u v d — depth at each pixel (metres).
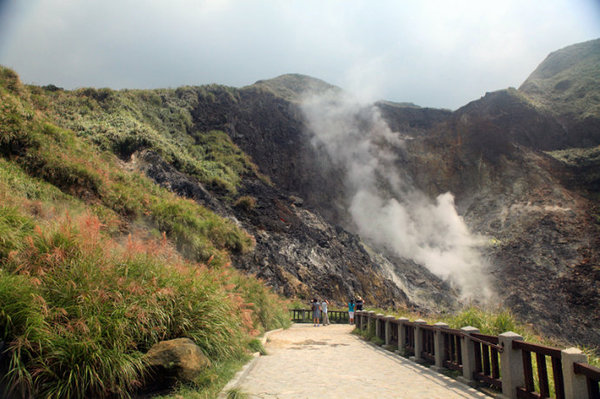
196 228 19.69
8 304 4.48
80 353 4.51
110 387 4.57
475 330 6.54
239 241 25.86
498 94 66.69
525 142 60.53
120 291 5.64
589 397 3.91
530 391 4.97
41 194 12.35
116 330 4.97
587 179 52.53
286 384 6.13
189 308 6.58
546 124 63.00
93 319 4.89
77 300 5.07
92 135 28.92
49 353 4.36
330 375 6.92
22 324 4.40
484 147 60.62
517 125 61.97
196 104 52.62
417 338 8.73
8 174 11.80
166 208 18.98
